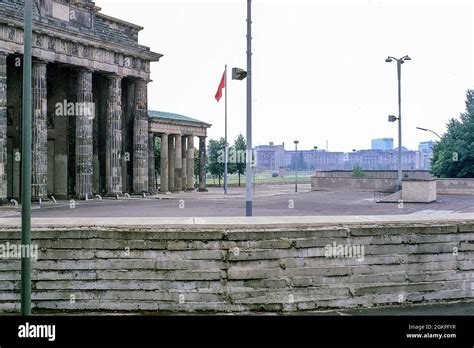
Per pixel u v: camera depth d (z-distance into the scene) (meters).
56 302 18.17
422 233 19.58
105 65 63.69
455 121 87.62
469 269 19.91
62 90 64.69
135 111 70.56
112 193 65.12
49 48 55.94
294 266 18.44
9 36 51.34
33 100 55.00
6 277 18.38
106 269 18.22
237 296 17.98
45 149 55.59
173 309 17.95
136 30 69.88
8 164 59.06
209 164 116.19
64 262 18.27
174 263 18.08
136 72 69.12
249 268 18.19
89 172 61.34
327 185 83.75
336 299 18.53
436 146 93.19
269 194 72.69
